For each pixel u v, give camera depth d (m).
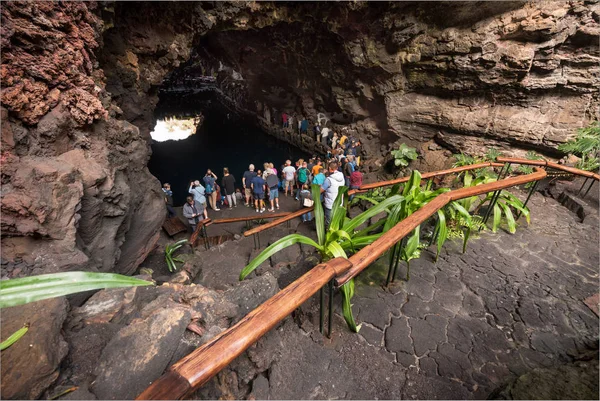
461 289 2.31
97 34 3.17
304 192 5.54
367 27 8.89
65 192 1.88
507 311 2.10
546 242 2.91
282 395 1.41
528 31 6.79
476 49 7.68
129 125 3.41
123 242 2.97
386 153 11.38
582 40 6.57
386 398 1.52
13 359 1.15
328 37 10.08
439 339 1.89
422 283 2.37
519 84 7.50
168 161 14.21
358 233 2.42
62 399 1.11
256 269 3.70
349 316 1.86
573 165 5.58
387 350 1.80
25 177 1.75
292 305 1.09
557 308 2.13
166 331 1.38
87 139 2.43
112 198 2.52
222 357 0.87
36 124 2.01
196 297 1.77
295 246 4.16
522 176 2.48
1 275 1.65
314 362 1.59
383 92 10.30
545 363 1.74
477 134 8.66
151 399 0.76
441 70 8.64
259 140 16.77
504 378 1.65
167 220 6.18
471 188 2.19
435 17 7.95
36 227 1.74
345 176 6.72
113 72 5.72
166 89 26.14
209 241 5.38
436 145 9.86
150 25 6.29
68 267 1.81
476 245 2.86
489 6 7.11
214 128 18.73
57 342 1.27
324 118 13.88
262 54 13.12
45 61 2.08
